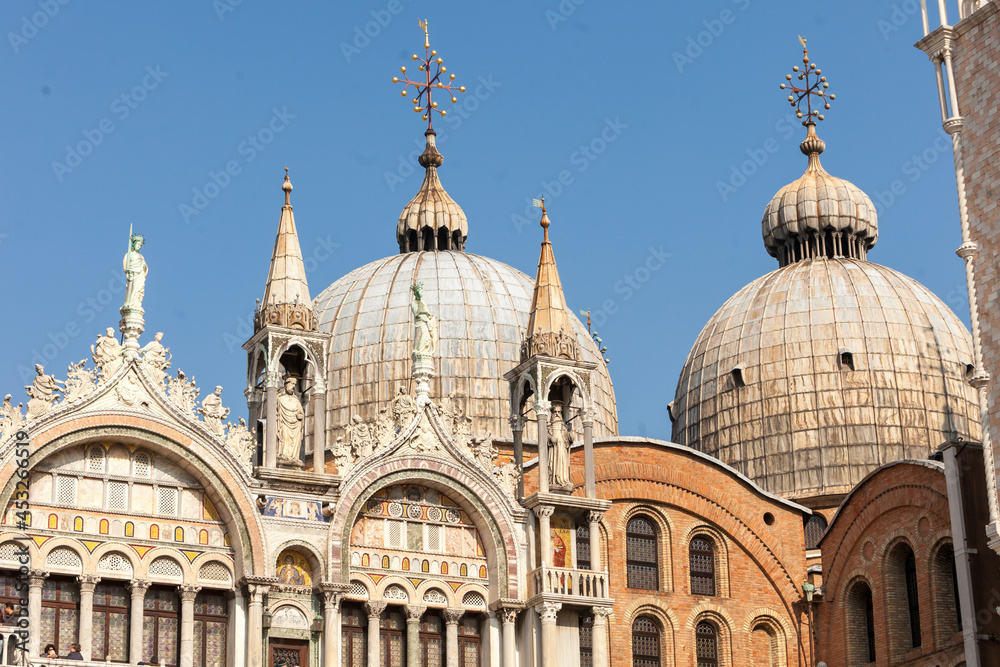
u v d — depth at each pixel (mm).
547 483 66000
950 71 59812
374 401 88812
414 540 64688
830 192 112375
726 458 104125
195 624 60281
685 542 78500
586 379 68125
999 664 66625
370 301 92312
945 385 102812
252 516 60969
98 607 59000
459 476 65375
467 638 64750
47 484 59156
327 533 62250
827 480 100375
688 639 76875
